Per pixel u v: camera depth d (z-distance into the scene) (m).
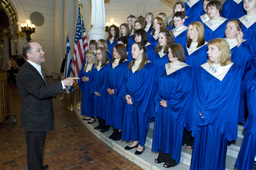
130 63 2.74
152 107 2.64
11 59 9.62
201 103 1.91
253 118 1.64
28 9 11.56
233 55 2.31
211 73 1.89
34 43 2.05
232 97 1.80
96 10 5.31
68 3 10.84
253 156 1.65
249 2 2.52
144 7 10.15
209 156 1.89
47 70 12.62
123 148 2.84
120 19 10.44
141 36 2.96
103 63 3.45
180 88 2.15
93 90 3.51
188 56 2.53
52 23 12.45
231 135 1.84
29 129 1.98
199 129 1.97
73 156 2.86
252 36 2.49
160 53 2.92
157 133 2.39
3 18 12.44
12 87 8.58
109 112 3.21
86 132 3.80
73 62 5.34
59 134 3.68
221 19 2.84
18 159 2.77
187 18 3.66
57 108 5.49
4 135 3.61
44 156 2.85
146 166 2.46
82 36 5.43
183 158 2.41
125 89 2.75
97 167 2.57
